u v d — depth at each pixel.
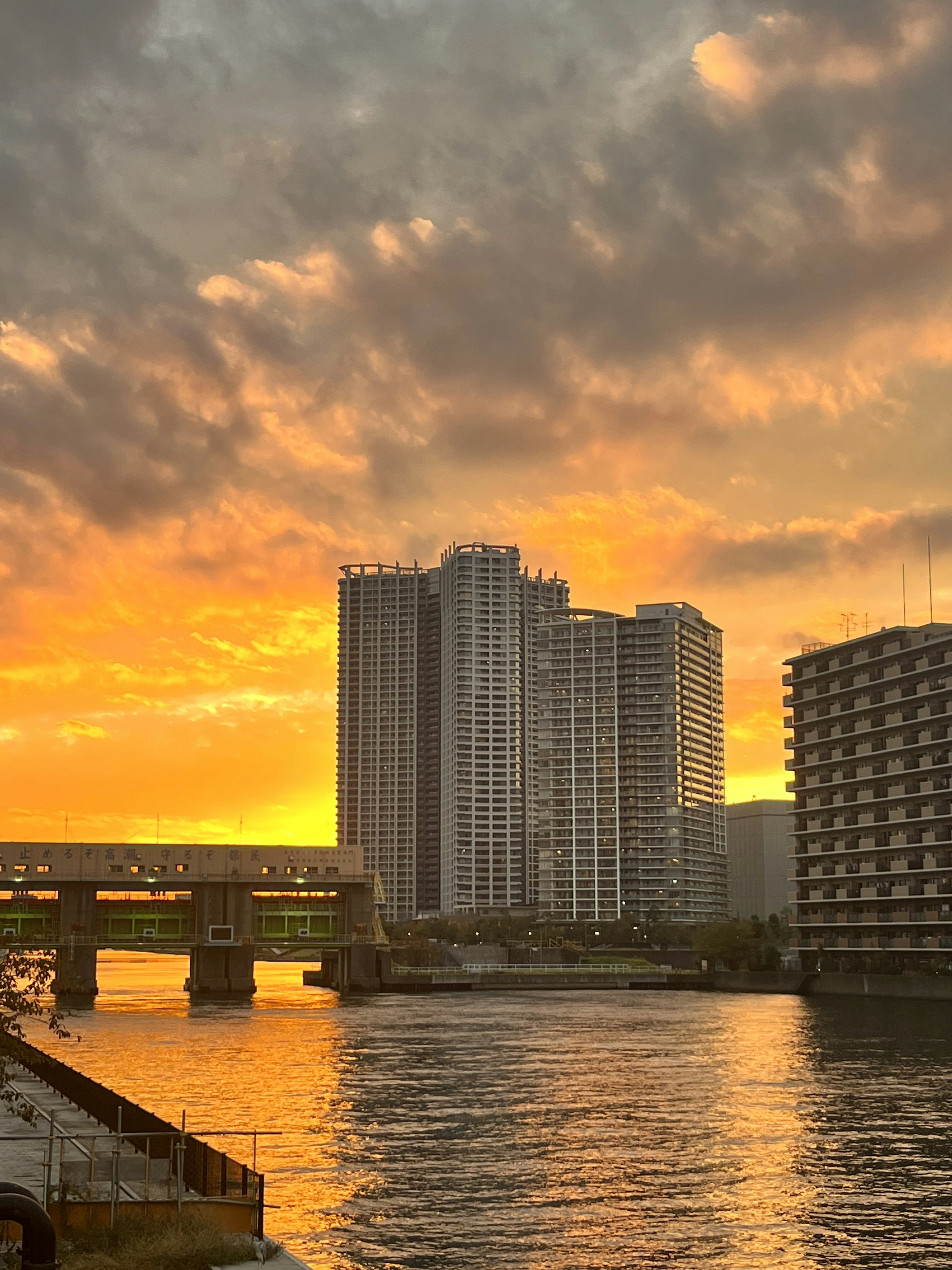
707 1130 63.84
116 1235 31.20
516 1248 41.72
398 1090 79.94
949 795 183.38
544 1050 106.12
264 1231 43.06
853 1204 47.59
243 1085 82.75
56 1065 57.84
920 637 194.12
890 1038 113.81
